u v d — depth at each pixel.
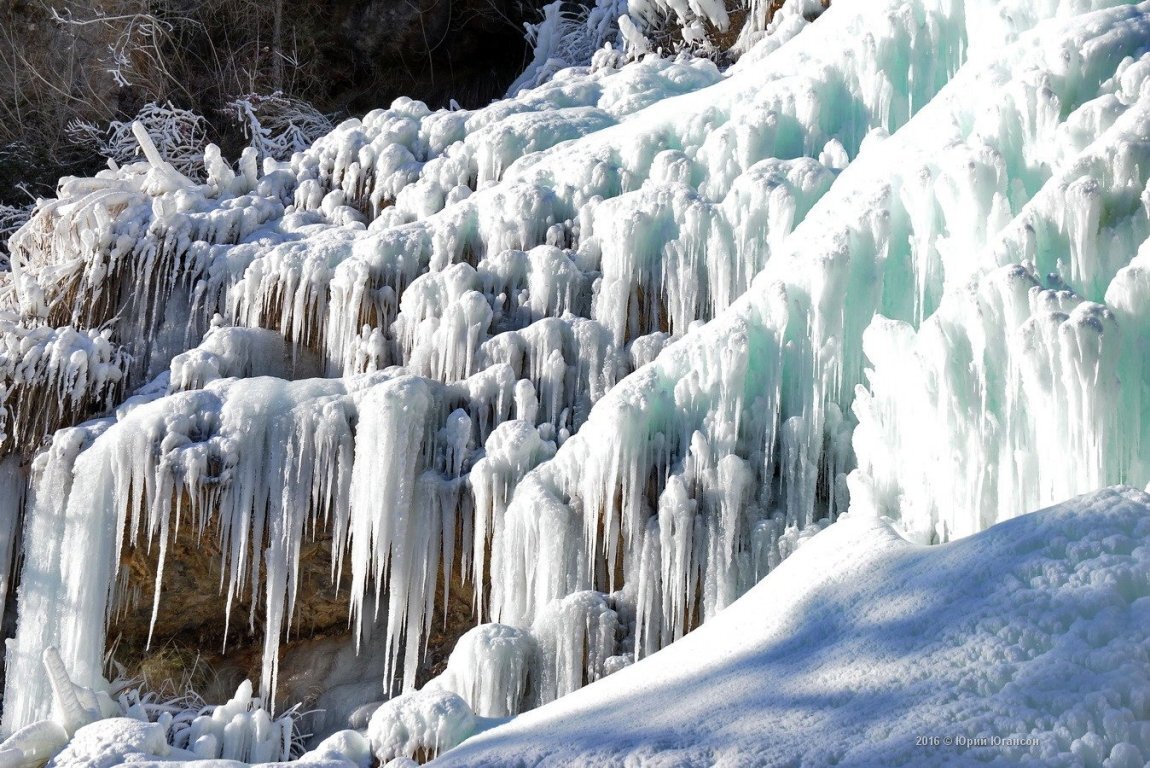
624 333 7.41
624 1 13.46
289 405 7.13
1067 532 4.04
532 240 8.09
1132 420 4.93
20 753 5.40
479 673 6.06
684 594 6.25
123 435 7.07
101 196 8.93
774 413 6.26
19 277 8.52
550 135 9.17
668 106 8.84
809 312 6.23
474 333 7.46
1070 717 3.44
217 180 9.71
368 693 7.08
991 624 3.84
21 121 14.52
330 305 8.02
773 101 8.00
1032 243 5.42
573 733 4.22
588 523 6.35
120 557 7.18
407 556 6.85
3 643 7.51
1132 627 3.63
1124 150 5.43
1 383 7.68
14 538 7.63
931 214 6.09
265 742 6.10
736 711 3.96
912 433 5.45
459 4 15.51
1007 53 6.63
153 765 4.98
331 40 15.55
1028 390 4.99
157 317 8.46
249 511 7.00
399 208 9.04
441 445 7.07
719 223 7.26
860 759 3.50
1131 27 6.33
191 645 7.35
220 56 15.34
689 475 6.29
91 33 14.76
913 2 7.86
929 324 5.32
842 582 4.53
